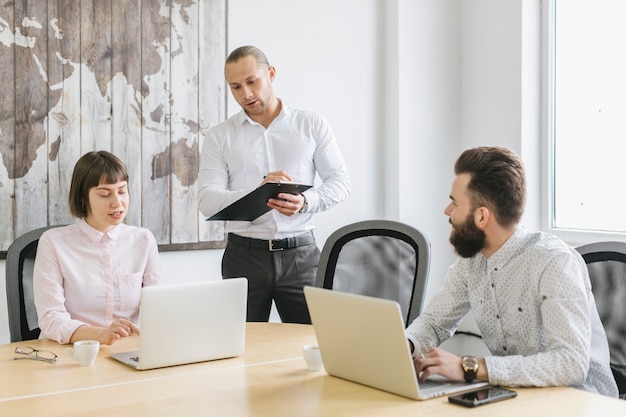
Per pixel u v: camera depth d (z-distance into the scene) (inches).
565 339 64.9
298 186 100.4
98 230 92.1
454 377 64.4
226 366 72.9
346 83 157.1
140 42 129.8
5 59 118.1
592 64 152.6
